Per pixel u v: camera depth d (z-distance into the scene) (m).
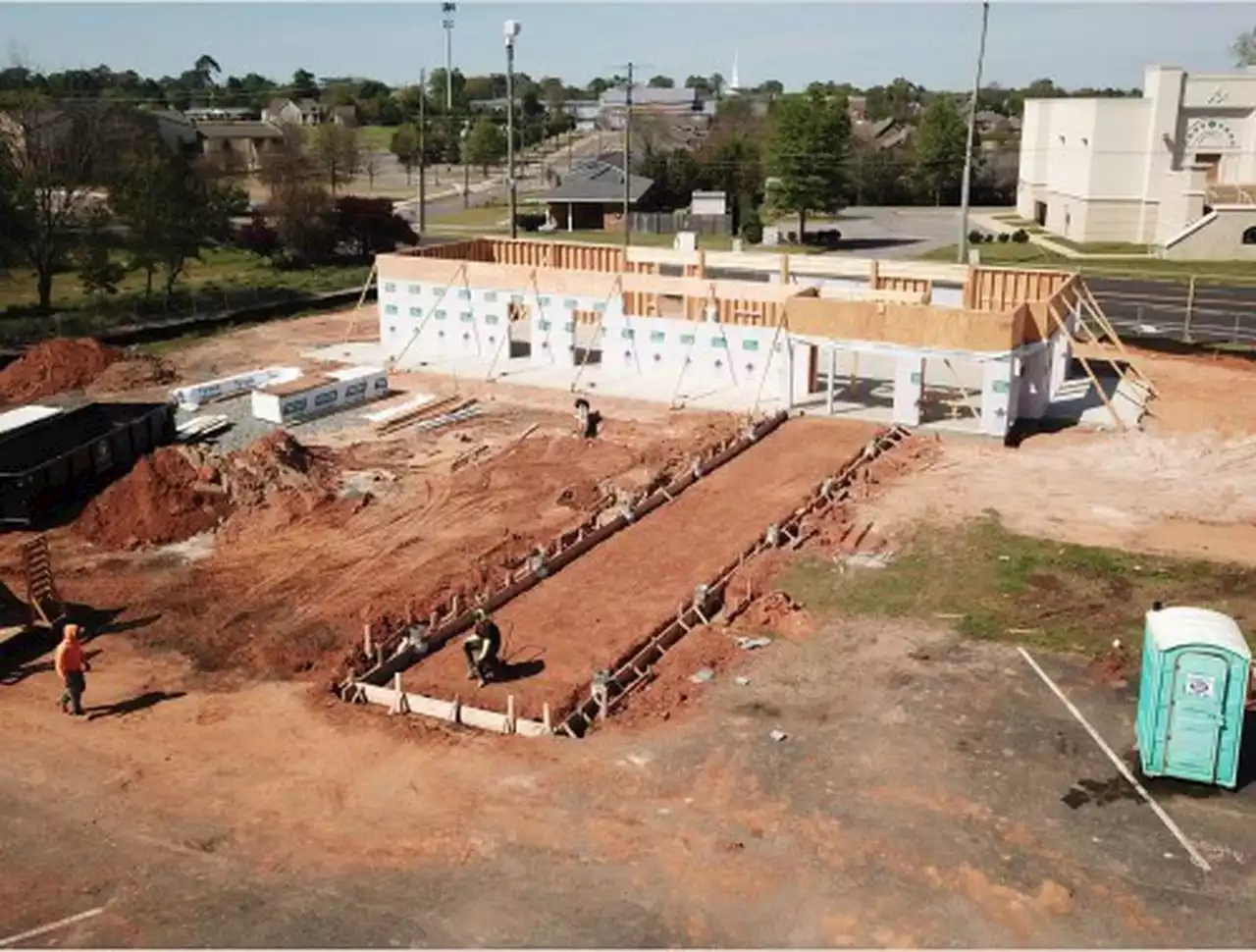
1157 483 29.77
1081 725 18.34
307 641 21.25
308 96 198.00
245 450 29.27
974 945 13.55
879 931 13.78
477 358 42.34
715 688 19.59
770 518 27.19
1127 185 78.00
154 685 19.89
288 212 67.12
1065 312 37.56
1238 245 70.69
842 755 17.53
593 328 41.31
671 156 100.81
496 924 13.94
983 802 16.33
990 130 153.12
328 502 28.16
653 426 34.59
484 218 94.44
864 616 22.28
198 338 47.91
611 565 24.58
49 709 19.11
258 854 15.31
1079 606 22.69
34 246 52.34
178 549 25.94
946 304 42.59
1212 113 75.69
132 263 53.56
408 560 25.06
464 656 20.62
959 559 24.95
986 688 19.53
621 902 14.30
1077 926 13.85
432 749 17.69
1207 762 16.56
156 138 64.44
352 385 36.94
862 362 41.06
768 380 37.62
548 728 18.05
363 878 14.80
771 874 14.80
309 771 17.16
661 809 16.17
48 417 30.52
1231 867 14.95
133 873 14.98
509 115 55.47
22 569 24.73
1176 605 22.73
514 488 29.42
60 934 13.83
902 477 30.39
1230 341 47.12
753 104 167.50
